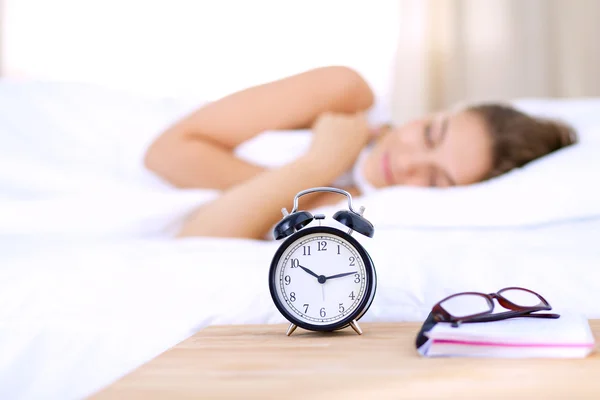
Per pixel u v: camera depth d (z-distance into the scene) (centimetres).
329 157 158
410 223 132
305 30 307
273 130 181
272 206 146
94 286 101
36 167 170
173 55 314
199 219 148
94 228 143
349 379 60
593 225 127
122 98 203
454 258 104
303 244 83
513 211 130
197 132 181
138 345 95
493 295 76
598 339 75
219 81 312
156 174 182
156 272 104
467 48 314
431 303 97
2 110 190
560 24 310
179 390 57
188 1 311
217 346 75
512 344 66
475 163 164
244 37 309
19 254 114
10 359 95
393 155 172
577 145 157
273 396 55
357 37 305
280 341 77
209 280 101
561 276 98
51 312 98
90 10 316
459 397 54
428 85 315
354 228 82
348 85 181
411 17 310
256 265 104
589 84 309
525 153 162
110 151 190
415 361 66
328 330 81
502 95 313
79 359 95
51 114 192
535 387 56
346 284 81
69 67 319
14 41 321
